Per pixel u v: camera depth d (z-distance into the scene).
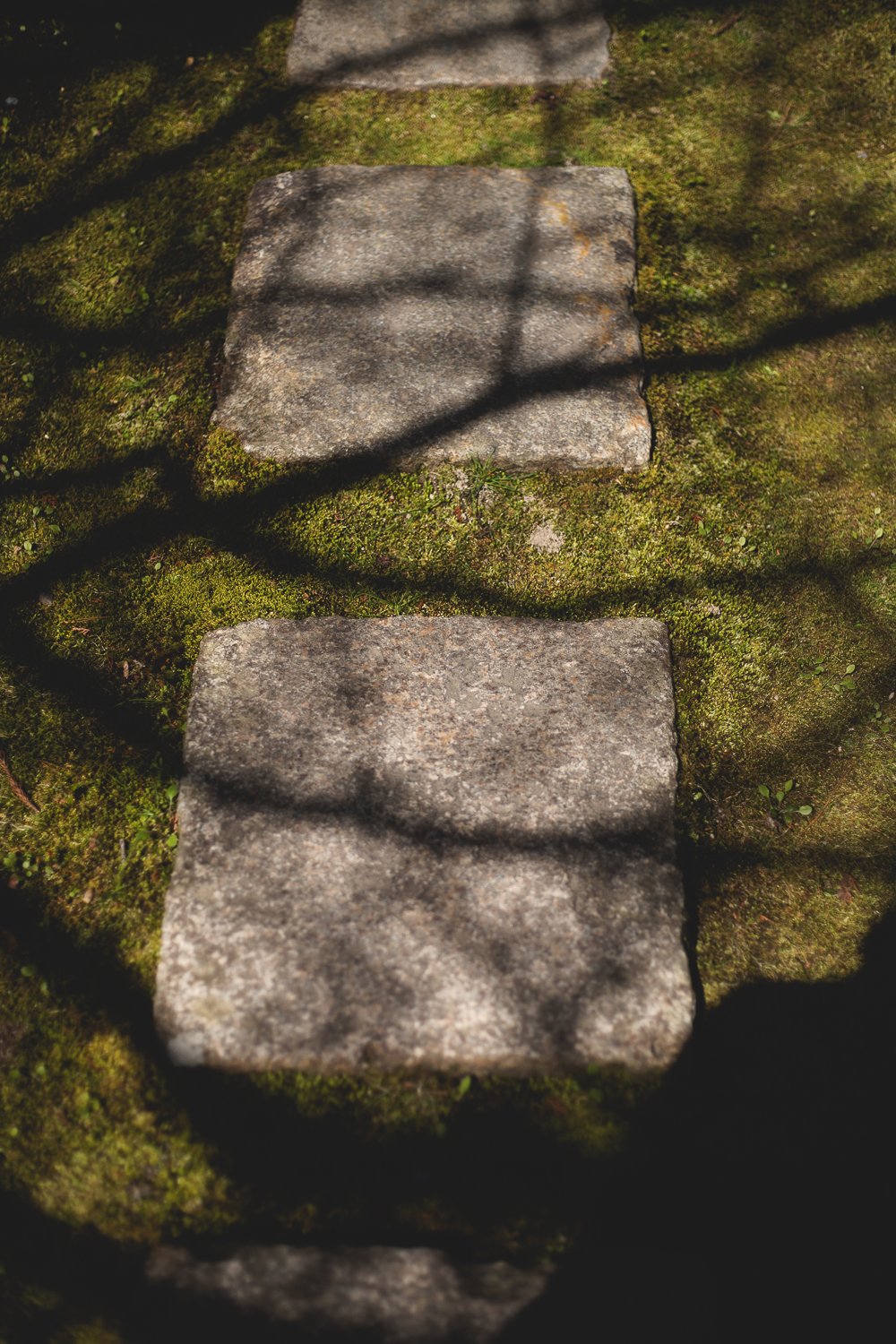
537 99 3.20
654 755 2.07
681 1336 1.52
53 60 3.32
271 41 3.37
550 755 2.05
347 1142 1.70
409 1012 1.77
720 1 3.45
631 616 2.29
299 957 1.81
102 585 2.36
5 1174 1.69
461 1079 1.75
